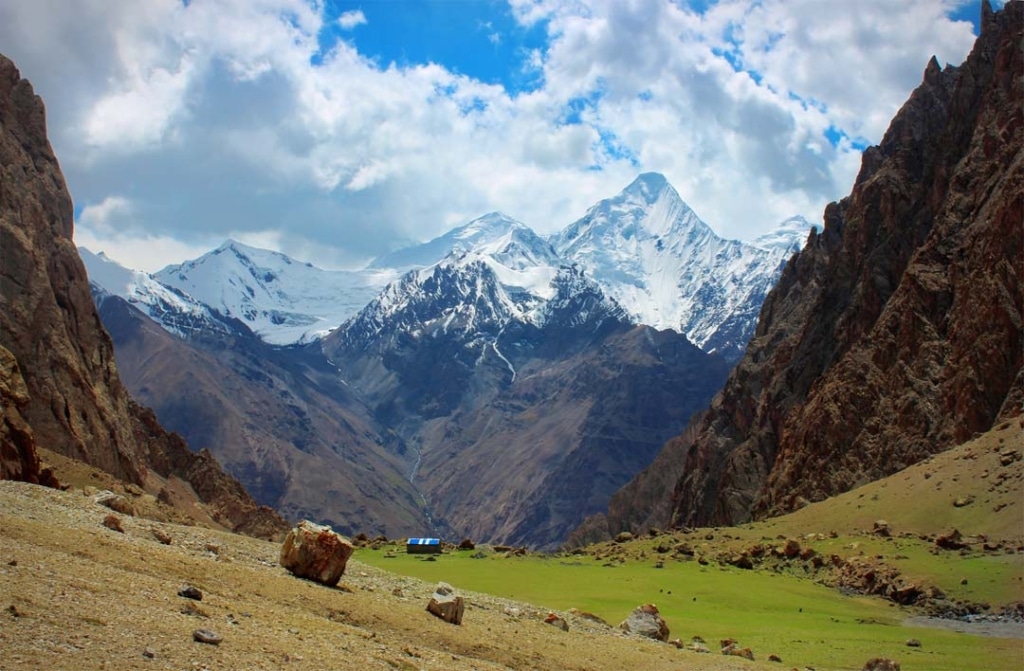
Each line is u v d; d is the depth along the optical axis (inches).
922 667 2411.4
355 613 1658.5
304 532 1859.0
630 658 1886.1
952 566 3565.5
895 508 4360.2
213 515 7160.4
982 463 4434.1
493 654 1664.6
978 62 6855.3
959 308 5693.9
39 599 1224.2
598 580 3383.4
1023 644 2743.6
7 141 6112.2
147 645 1172.5
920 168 7175.2
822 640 2709.2
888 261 6732.3
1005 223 5590.6
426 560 3634.4
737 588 3435.0
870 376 6018.7
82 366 5836.6
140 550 1651.1
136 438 7042.3
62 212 6402.6
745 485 7052.2
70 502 1950.1
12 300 5393.7
